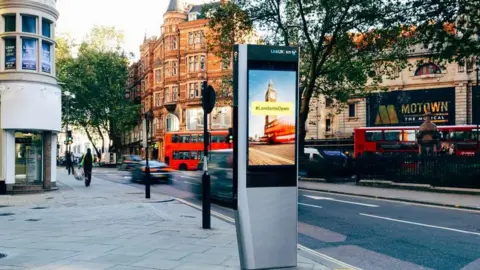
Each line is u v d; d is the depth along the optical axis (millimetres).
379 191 19469
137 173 27016
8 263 6348
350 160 25969
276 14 28266
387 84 47250
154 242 8023
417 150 35125
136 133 72688
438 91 44531
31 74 18375
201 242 8031
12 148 18328
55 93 19469
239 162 5906
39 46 18766
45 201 15695
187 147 43062
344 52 28625
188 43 55188
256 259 5922
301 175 28500
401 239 8742
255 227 5926
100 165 58500
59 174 38531
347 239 8773
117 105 58188
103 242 8031
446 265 6684
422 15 22922
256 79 5941
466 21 21953
